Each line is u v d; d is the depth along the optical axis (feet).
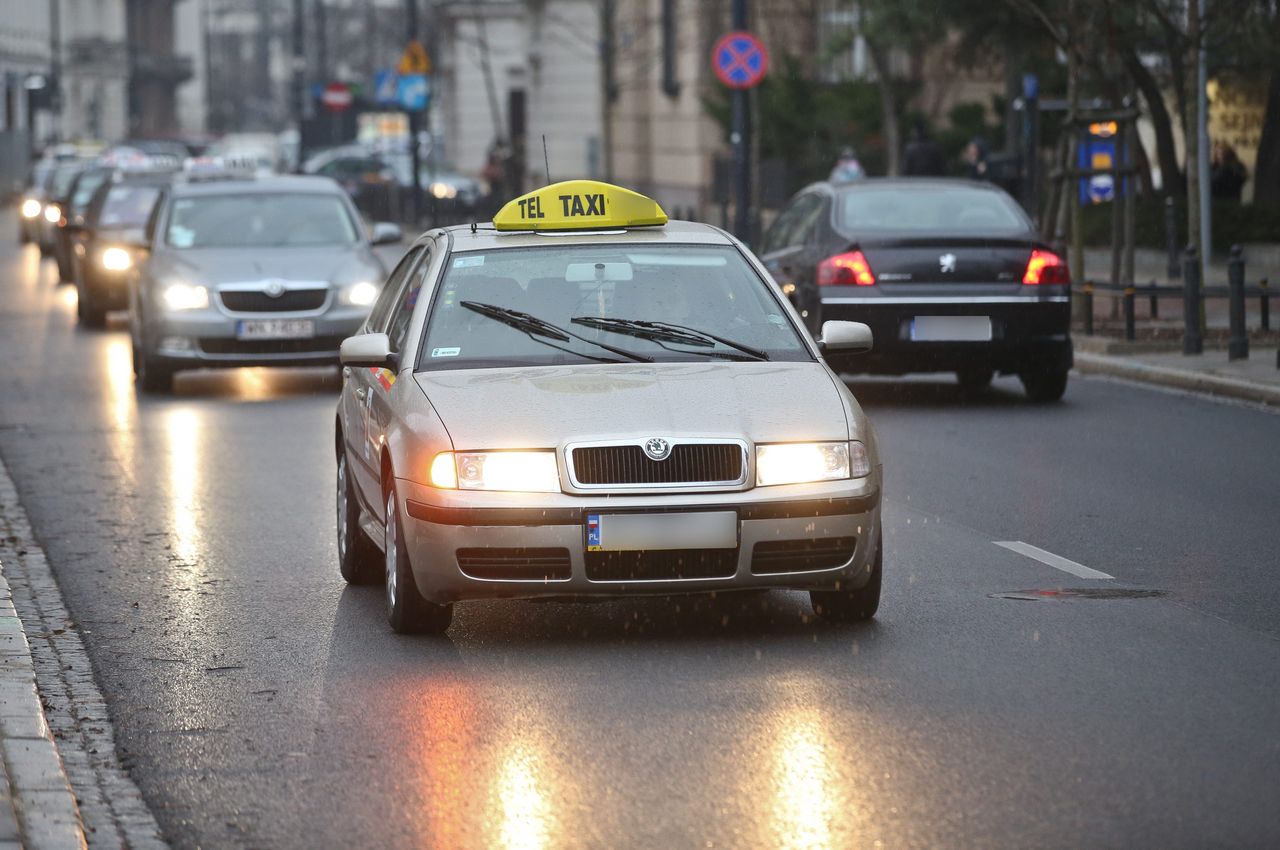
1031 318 178.09
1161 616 93.35
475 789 68.03
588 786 67.87
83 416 185.88
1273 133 340.18
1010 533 116.78
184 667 87.56
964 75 464.24
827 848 60.80
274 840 63.67
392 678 83.97
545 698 79.71
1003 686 80.12
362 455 100.27
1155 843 60.85
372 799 67.46
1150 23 298.56
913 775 68.08
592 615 95.04
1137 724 74.08
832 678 81.87
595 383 90.79
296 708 79.61
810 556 86.94
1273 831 61.82
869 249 177.47
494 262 99.71
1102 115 239.09
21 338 272.72
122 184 310.04
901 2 331.77
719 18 481.46
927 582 102.22
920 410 180.34
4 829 62.03
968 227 184.03
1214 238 324.39
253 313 201.36
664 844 61.62
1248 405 178.50
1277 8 291.79
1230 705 76.64
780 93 431.43
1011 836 61.57
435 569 86.28
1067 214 249.14
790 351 96.37
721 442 85.81
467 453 85.92
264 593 103.86
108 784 70.23
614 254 100.42
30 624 97.25
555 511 84.74
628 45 531.91
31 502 136.46
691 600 98.22
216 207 218.38
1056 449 152.87
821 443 87.20
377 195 570.46
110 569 112.06
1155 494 130.52
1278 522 119.55
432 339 96.02
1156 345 212.43
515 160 569.23
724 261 100.68
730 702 78.33
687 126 493.36
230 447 162.81
